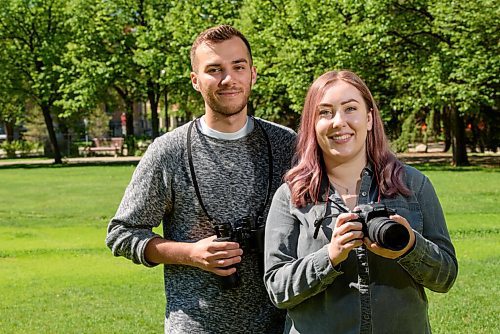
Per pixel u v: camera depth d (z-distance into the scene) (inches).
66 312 249.4
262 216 111.8
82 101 1176.8
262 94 1098.1
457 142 992.2
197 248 105.4
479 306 242.4
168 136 114.3
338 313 95.8
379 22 874.1
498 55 805.2
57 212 543.5
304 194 99.7
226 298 108.6
